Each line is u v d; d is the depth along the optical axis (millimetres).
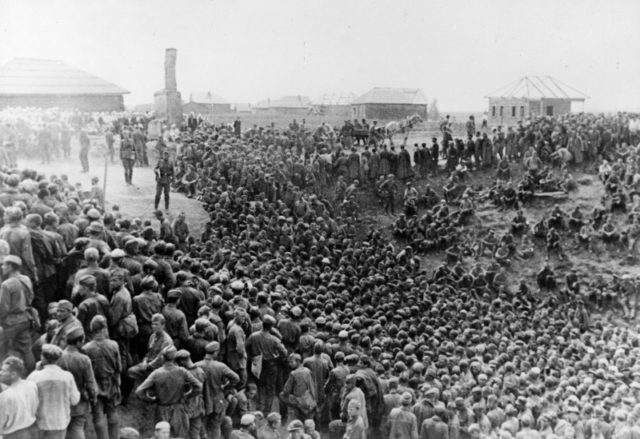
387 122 70812
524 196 41656
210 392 12141
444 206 40875
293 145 45688
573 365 25312
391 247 37969
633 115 47594
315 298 21906
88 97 51656
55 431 9469
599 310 35062
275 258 26344
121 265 13750
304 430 12742
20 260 11406
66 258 13516
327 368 14953
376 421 14688
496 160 45531
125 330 12164
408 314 26031
